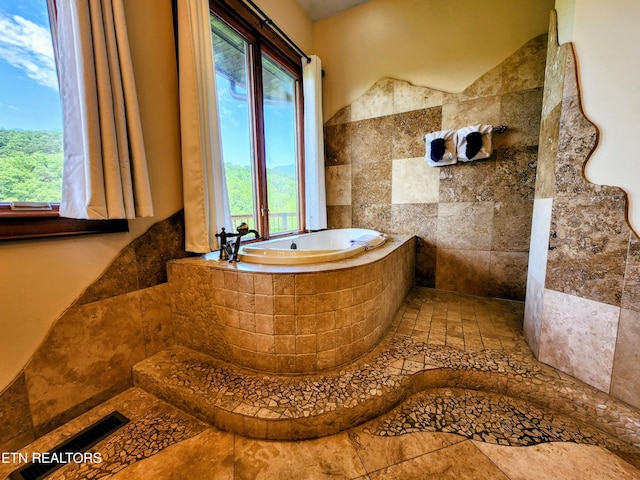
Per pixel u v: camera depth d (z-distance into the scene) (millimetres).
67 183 1155
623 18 1146
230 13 1987
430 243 2699
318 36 3027
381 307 1698
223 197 1830
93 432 1193
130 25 1411
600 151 1226
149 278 1563
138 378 1468
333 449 1115
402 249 2193
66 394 1236
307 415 1145
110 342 1394
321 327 1401
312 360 1411
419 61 2584
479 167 2422
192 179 1640
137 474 1011
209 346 1592
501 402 1358
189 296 1606
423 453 1091
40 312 1146
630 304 1166
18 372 1093
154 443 1143
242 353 1480
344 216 3102
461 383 1453
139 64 1461
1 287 1042
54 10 1157
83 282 1280
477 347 1640
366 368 1443
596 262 1254
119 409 1330
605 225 1221
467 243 2543
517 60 2225
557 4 1512
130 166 1312
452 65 2453
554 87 1460
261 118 2348
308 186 2963
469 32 2369
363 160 2934
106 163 1187
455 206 2553
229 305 1480
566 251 1350
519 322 1970
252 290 1403
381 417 1274
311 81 2785
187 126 1605
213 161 1742
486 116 2363
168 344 1691
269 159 2582
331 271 1386
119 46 1241
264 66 2488
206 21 1662
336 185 3104
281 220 2832
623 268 1182
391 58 2701
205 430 1210
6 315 1056
